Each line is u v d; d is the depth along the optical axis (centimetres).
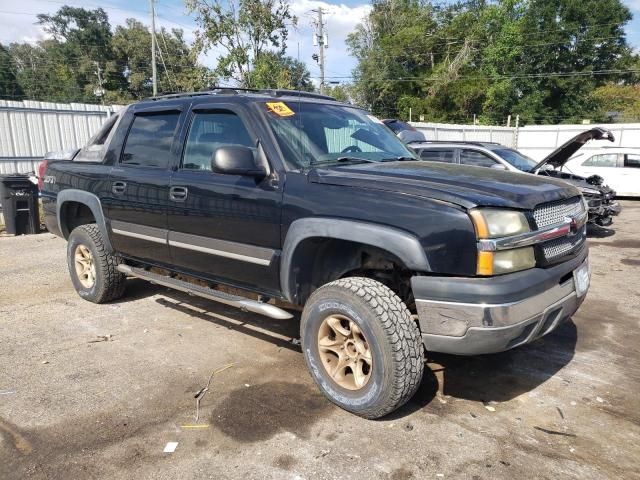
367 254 337
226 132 377
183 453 279
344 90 4969
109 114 1352
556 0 4259
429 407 327
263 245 346
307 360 334
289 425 305
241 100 374
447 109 4441
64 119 1278
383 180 304
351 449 281
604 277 662
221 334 448
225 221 364
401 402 298
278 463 270
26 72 6906
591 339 445
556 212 313
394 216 287
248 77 1781
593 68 4475
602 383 362
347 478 258
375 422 308
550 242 304
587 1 4272
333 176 318
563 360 400
